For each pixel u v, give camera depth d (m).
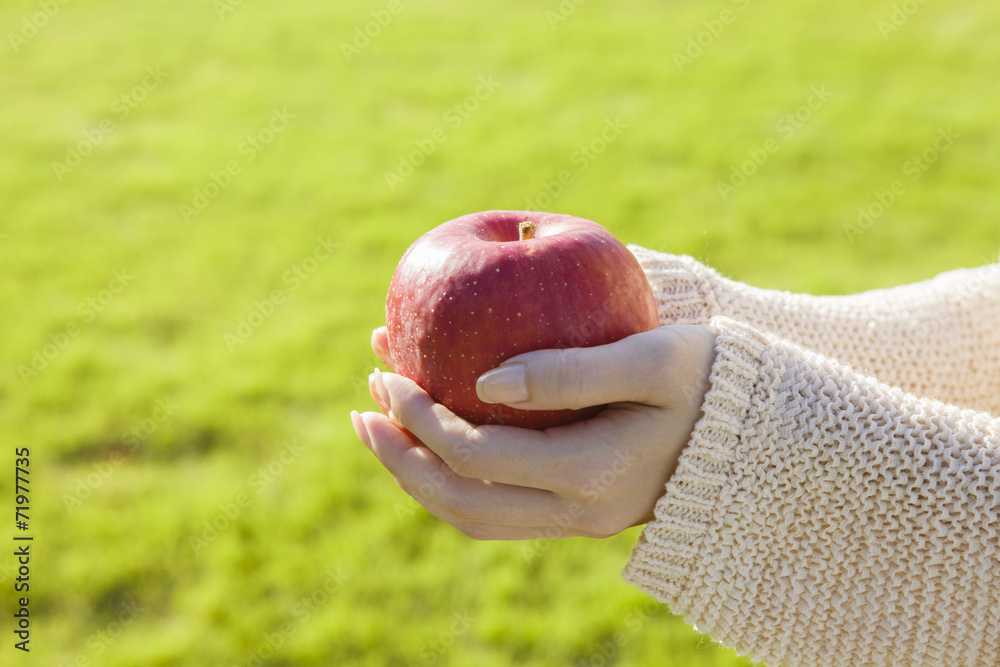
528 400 0.67
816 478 0.66
